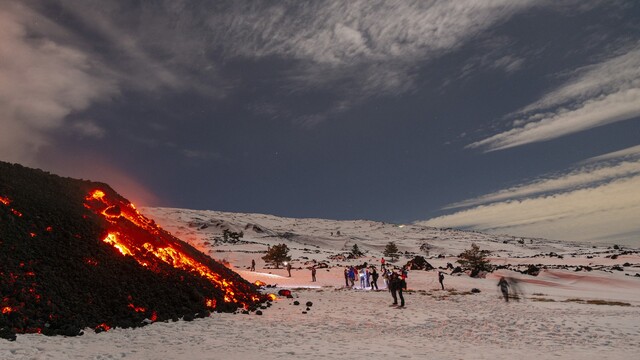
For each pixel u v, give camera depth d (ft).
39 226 56.49
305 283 135.95
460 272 173.17
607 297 101.40
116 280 53.98
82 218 64.18
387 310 71.46
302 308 71.82
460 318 63.05
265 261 242.58
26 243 51.49
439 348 40.75
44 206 61.77
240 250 355.15
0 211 53.88
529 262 270.05
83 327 41.88
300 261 285.64
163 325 48.39
